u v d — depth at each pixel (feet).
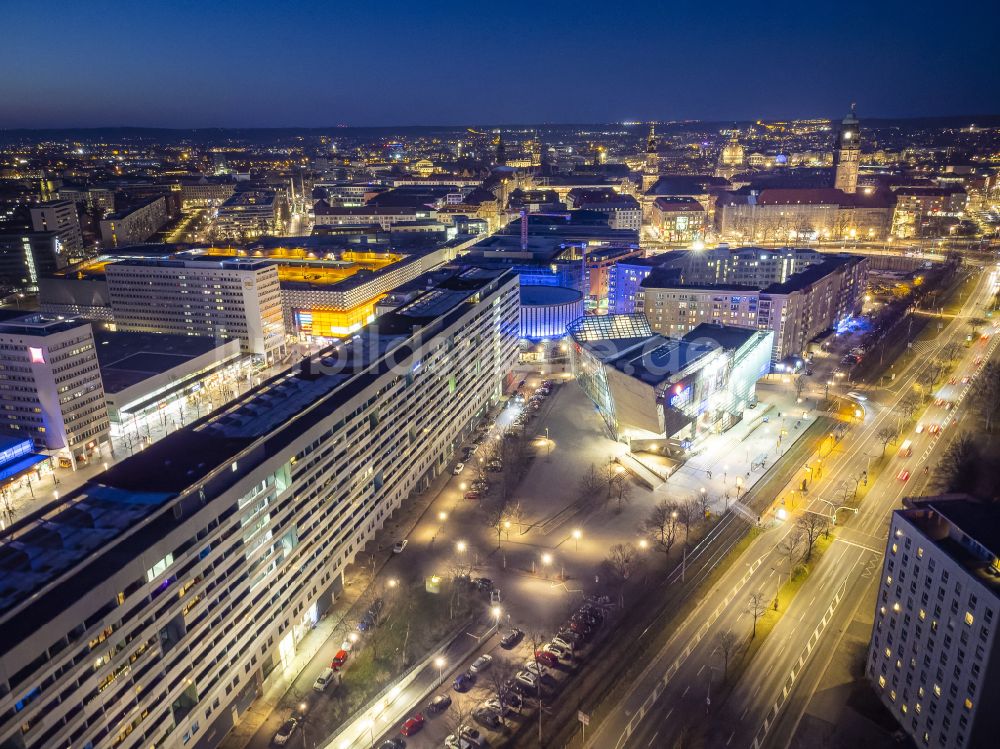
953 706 371.56
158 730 370.73
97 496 381.40
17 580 315.99
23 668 293.02
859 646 485.97
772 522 638.53
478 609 530.68
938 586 381.19
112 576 331.36
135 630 350.23
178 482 391.04
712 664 472.03
